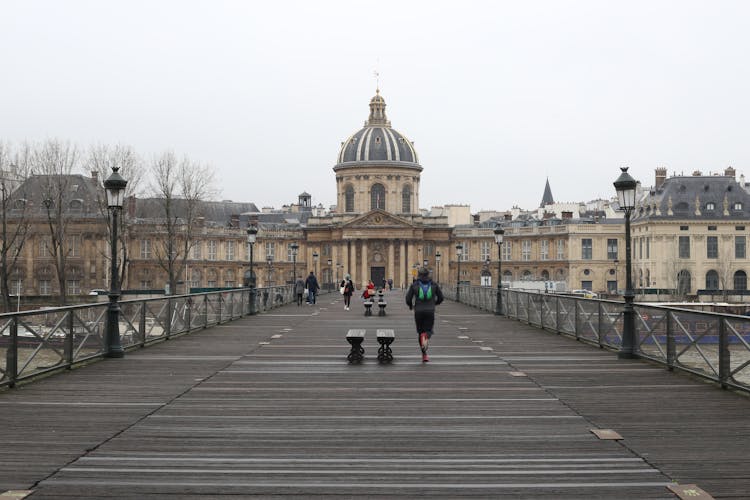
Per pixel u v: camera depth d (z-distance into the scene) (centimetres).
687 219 8075
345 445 838
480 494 675
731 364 1158
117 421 948
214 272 9431
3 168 6109
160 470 741
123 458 781
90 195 7575
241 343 1894
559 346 1834
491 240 10094
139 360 1535
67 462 766
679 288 7588
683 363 1347
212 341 1944
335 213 10375
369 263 10056
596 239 9062
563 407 1045
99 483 700
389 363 1501
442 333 2208
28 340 1223
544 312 2347
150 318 1845
